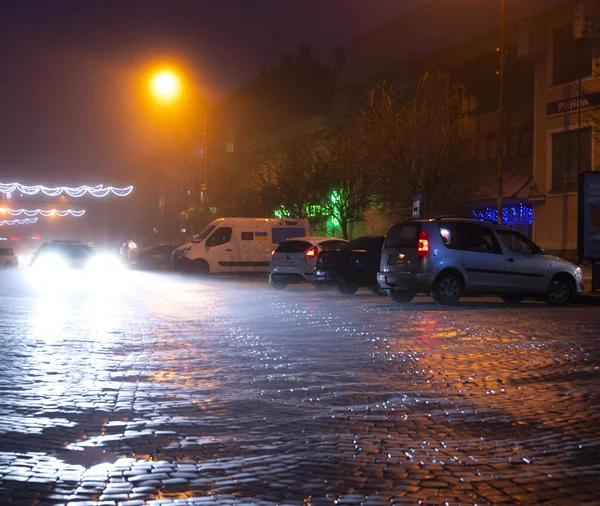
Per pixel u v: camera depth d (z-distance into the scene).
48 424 6.71
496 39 37.75
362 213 42.66
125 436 6.30
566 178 33.19
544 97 34.19
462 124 33.94
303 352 11.19
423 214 33.34
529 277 19.56
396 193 34.22
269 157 48.22
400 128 33.50
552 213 33.66
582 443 6.10
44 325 14.99
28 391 8.18
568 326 14.47
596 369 9.70
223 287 28.92
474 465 5.48
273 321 15.70
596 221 21.62
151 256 52.53
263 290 26.78
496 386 8.58
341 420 6.92
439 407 7.47
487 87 38.38
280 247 26.98
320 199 42.31
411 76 43.25
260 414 7.15
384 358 10.61
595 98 30.39
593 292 21.58
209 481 5.09
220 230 37.72
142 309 18.86
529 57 34.69
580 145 32.28
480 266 19.25
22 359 10.45
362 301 20.97
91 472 5.27
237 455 5.73
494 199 36.75
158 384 8.65
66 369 9.63
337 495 4.80
